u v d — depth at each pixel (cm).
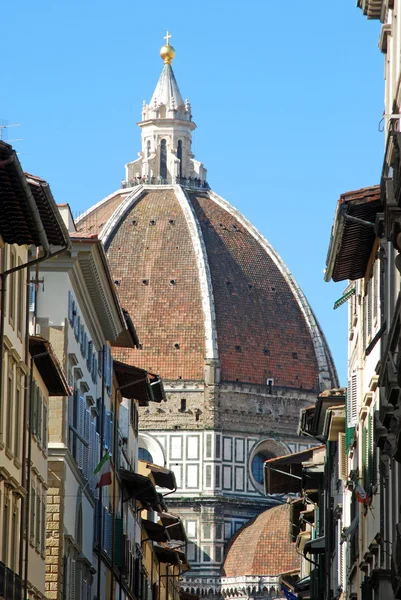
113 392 11862
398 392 5103
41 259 6131
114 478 11506
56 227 6200
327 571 10188
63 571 8519
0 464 6297
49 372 7700
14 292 6650
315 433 10938
